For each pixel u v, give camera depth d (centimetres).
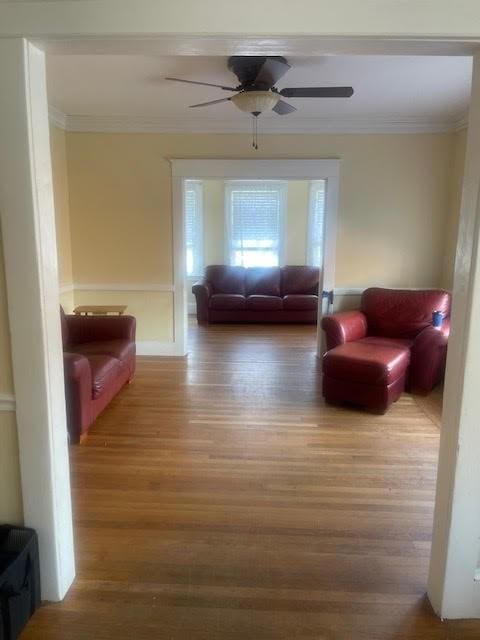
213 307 720
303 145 476
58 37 138
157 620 168
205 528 220
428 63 309
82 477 266
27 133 143
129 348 409
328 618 169
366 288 495
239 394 404
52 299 160
